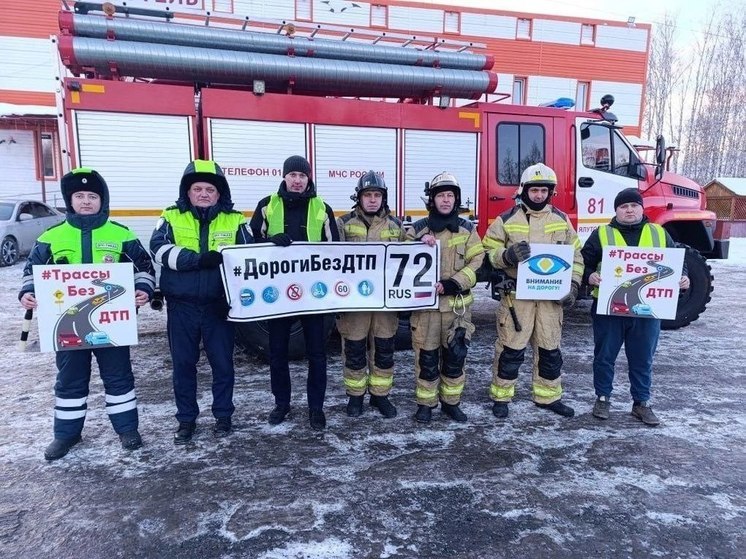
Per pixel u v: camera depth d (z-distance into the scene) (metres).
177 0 4.73
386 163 5.32
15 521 2.62
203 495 2.86
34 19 13.80
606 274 3.72
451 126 5.54
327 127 5.05
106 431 3.63
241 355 5.38
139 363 5.08
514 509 2.76
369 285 3.67
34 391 4.39
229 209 3.48
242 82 4.96
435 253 3.67
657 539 2.53
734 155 33.59
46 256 3.14
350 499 2.83
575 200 6.17
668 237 3.70
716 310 7.81
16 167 14.26
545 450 3.41
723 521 2.68
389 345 3.86
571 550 2.45
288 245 3.48
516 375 3.91
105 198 3.25
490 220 5.82
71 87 4.23
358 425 3.76
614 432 3.69
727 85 33.72
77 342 3.14
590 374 4.93
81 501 2.80
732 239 18.58
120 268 3.16
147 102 4.46
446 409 3.91
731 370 5.06
